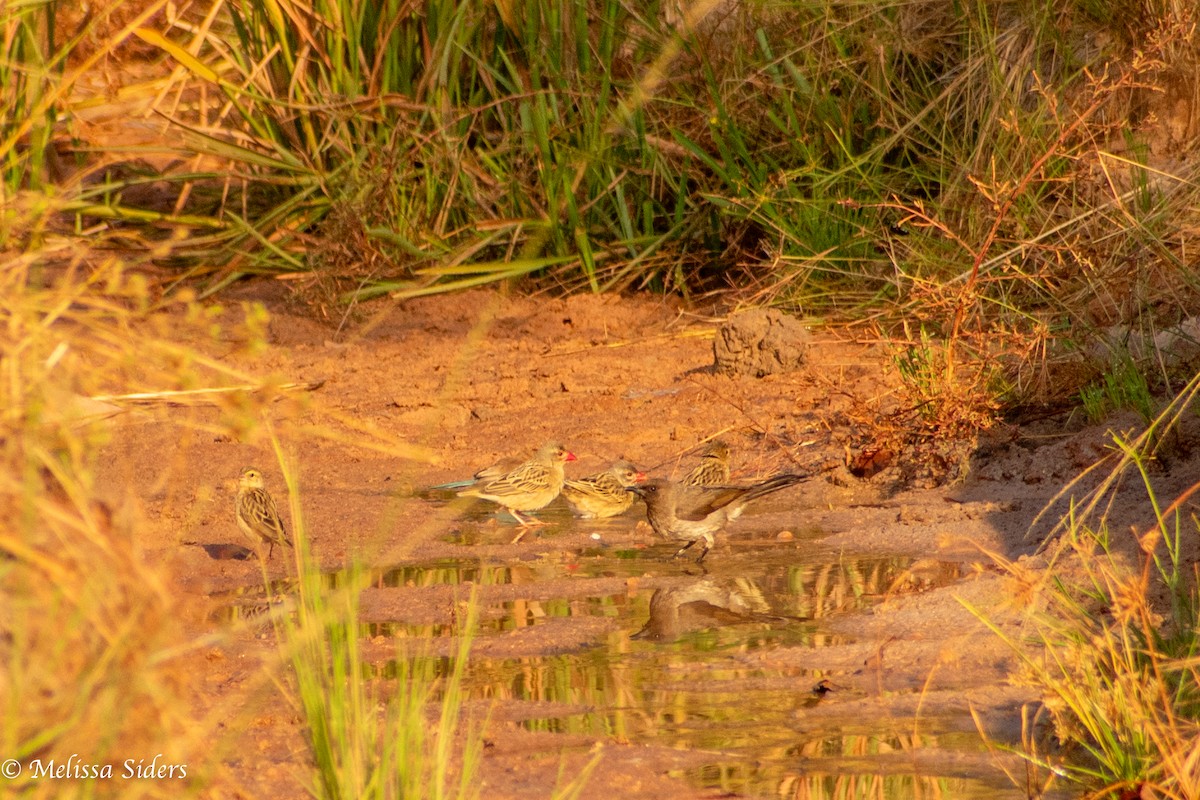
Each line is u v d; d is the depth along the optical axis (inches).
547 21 916.6
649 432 627.5
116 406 289.0
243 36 939.3
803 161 871.1
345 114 897.5
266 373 741.3
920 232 792.3
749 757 272.8
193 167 1011.9
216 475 550.3
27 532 187.2
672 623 368.8
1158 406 507.2
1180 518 404.5
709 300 893.2
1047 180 637.3
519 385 720.3
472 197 930.7
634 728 289.4
